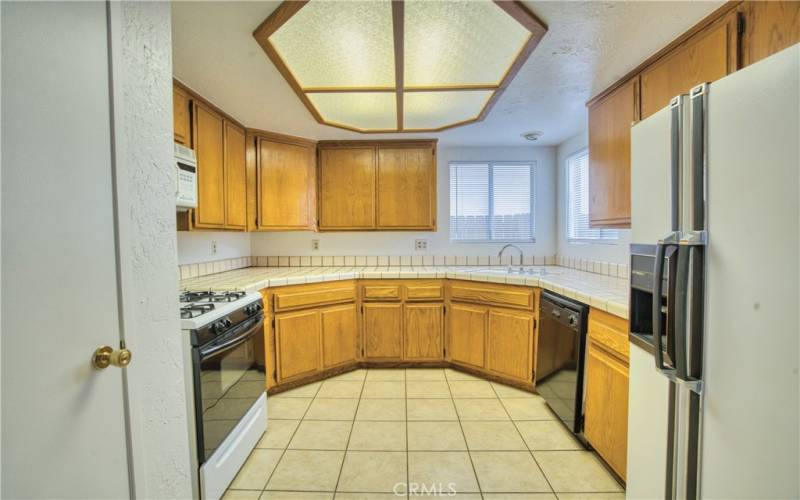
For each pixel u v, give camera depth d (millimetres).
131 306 856
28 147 616
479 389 2490
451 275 2816
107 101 792
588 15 1312
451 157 3461
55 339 662
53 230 660
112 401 792
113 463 793
